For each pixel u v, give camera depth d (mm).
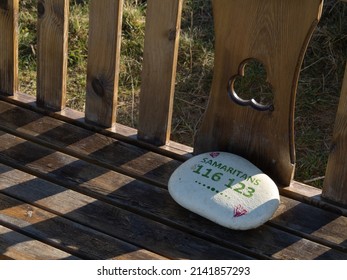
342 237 1439
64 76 1640
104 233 1428
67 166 1549
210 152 1529
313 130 1880
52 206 1469
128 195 1496
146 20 1519
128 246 1407
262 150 1519
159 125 1583
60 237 1415
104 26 1559
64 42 1609
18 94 1706
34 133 1615
